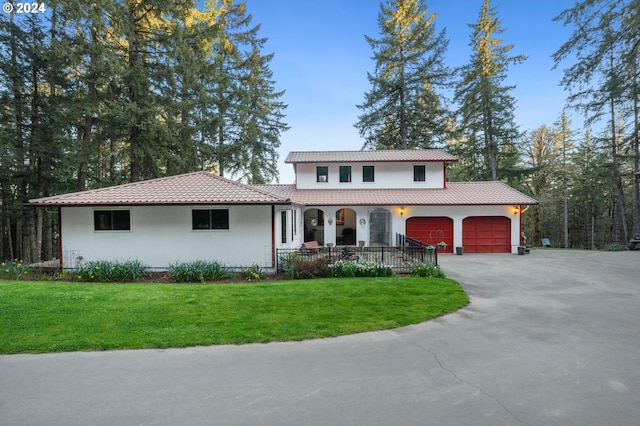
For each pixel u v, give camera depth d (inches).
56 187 829.2
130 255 532.4
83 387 167.8
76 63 671.8
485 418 138.8
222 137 1129.4
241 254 535.8
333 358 201.9
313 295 356.8
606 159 1106.1
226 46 1114.1
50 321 269.6
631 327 258.2
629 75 625.6
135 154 757.3
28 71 741.3
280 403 151.5
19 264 518.9
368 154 951.0
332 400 153.7
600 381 171.2
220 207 535.2
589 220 1444.4
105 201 500.1
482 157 1288.1
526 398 154.9
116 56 714.8
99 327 256.4
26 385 170.1
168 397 157.5
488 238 808.9
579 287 408.5
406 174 905.5
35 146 743.7
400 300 336.8
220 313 292.8
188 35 813.2
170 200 504.1
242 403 151.7
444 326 262.7
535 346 219.8
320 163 911.0
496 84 1179.9
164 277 488.7
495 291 388.5
